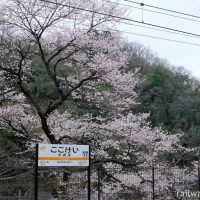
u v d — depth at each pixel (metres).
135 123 15.35
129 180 15.09
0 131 23.27
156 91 41.53
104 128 15.35
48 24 13.07
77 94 16.86
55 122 15.54
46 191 12.44
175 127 41.47
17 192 11.97
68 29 13.45
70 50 14.21
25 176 12.15
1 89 16.38
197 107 44.53
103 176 14.49
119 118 17.36
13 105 15.73
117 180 14.48
